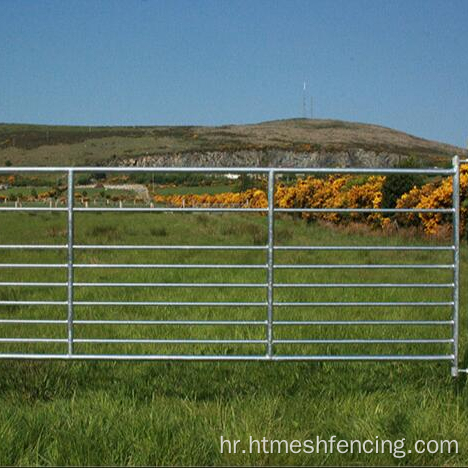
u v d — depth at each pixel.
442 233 23.02
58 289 13.34
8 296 12.58
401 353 8.59
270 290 7.04
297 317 10.43
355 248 7.01
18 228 27.98
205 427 6.11
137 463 5.51
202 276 14.74
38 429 5.95
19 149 141.38
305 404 6.71
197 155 130.88
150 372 7.72
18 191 57.06
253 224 29.38
